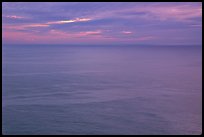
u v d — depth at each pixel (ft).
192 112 76.38
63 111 75.20
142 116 74.08
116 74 159.02
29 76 136.05
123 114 74.64
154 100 92.48
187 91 108.88
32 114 71.05
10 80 121.80
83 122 67.51
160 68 192.85
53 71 160.66
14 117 66.59
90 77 142.41
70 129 64.03
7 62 205.05
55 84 116.47
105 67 196.85
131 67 199.62
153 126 67.62
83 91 104.99
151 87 118.52
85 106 82.33
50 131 60.29
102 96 97.50
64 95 96.37
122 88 114.93
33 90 101.76
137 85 123.54
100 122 68.74
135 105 85.97
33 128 61.36
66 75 145.07
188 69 184.03
